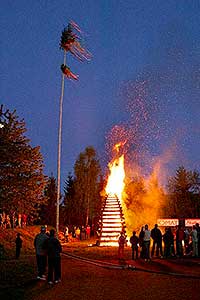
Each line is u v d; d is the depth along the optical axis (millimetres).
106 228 47188
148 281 19250
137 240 29703
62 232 59031
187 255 29734
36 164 47000
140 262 27031
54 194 70062
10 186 45094
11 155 45312
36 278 20281
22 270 24172
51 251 19109
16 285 18781
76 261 29250
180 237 29000
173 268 23531
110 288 17547
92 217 81812
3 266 26156
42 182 47219
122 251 30672
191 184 73062
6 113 46750
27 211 46500
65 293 16562
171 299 15102
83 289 17391
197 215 71250
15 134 46625
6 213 46688
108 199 49812
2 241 39875
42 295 16250
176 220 36875
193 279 19656
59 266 19234
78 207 81875
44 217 68125
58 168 41094
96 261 28578
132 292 16562
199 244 28516
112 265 25656
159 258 28438
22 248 40438
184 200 72000
